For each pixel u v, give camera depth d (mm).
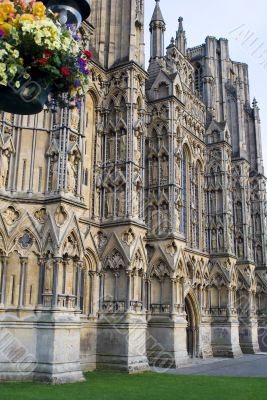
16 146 26484
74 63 7355
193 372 31781
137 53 36625
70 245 25484
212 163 51656
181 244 38312
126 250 31188
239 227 56500
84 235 31047
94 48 36438
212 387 23922
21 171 26188
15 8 7195
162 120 40781
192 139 48781
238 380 27375
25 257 24734
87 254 31312
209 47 61156
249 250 56469
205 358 44000
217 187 50719
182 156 45219
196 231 48000
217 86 60781
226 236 49062
